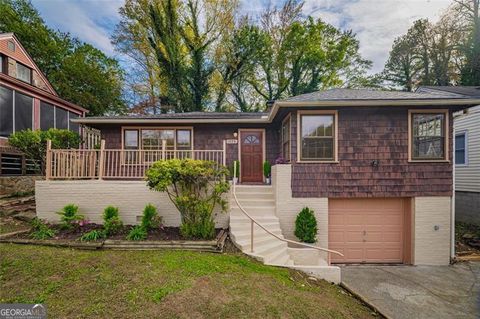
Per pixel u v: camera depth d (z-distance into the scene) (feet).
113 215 20.39
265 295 12.46
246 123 31.86
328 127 23.00
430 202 22.75
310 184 22.86
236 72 69.77
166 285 12.32
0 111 30.14
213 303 11.30
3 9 56.75
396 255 23.36
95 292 11.85
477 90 33.27
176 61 63.93
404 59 81.46
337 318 11.87
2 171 29.25
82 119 29.76
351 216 23.56
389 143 22.85
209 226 19.38
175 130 31.89
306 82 73.87
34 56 62.08
